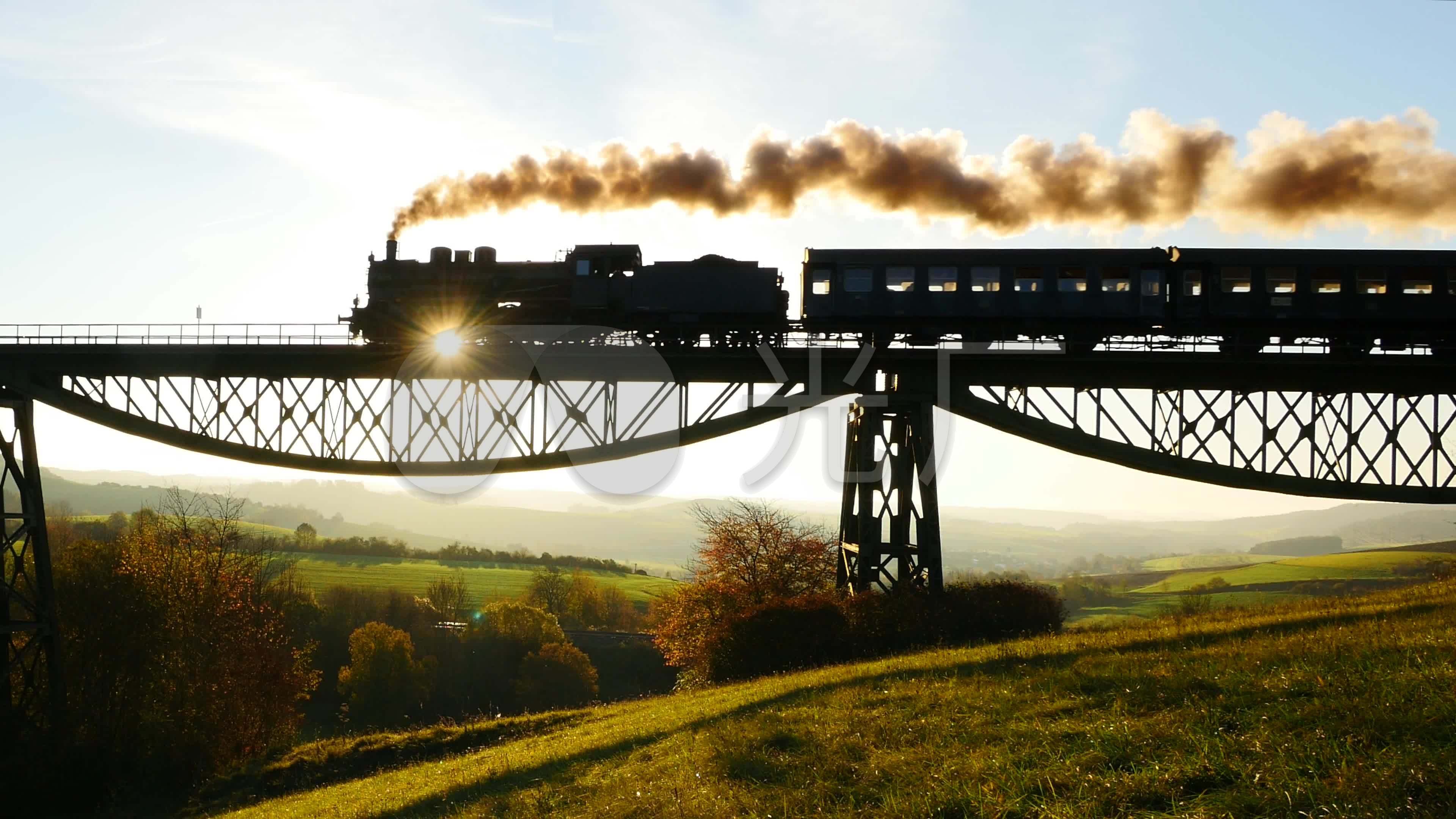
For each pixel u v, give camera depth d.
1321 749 10.17
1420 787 8.86
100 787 30.98
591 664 67.50
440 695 66.62
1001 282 30.22
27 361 30.05
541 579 97.50
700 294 30.83
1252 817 8.98
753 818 11.76
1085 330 30.52
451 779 20.59
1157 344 30.30
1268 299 30.08
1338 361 29.34
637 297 31.05
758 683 25.45
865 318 30.31
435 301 32.94
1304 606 27.16
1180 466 30.34
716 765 14.55
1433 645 13.91
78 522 91.12
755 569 43.41
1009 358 29.67
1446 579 34.69
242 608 40.59
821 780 12.67
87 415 30.52
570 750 20.61
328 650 71.69
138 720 33.91
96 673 34.06
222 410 30.98
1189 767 10.32
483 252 34.44
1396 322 29.92
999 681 17.14
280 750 36.16
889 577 29.75
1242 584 103.38
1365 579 100.00
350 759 30.58
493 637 71.69
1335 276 30.08
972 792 10.84
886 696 17.67
